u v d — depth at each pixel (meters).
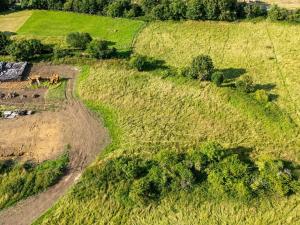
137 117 56.53
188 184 45.31
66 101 59.62
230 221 43.09
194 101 59.00
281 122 54.59
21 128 54.88
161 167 47.16
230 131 53.88
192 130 54.22
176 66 66.50
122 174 47.31
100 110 57.97
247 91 59.34
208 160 47.12
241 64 66.56
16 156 50.59
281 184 44.53
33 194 46.16
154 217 43.62
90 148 51.62
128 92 61.06
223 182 45.28
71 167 49.06
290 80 62.41
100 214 43.97
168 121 55.75
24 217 43.72
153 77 64.06
